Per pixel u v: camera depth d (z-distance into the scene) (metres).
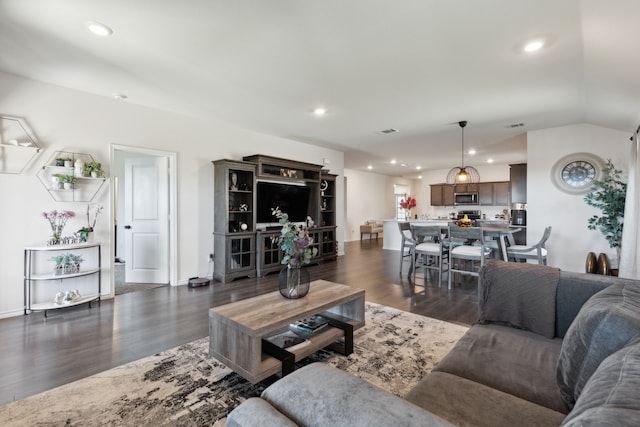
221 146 5.00
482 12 2.10
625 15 1.88
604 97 3.44
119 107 3.93
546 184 5.12
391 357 2.38
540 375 1.37
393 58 2.76
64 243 3.49
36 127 3.34
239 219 5.24
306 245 2.49
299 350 2.12
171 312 3.38
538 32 2.32
